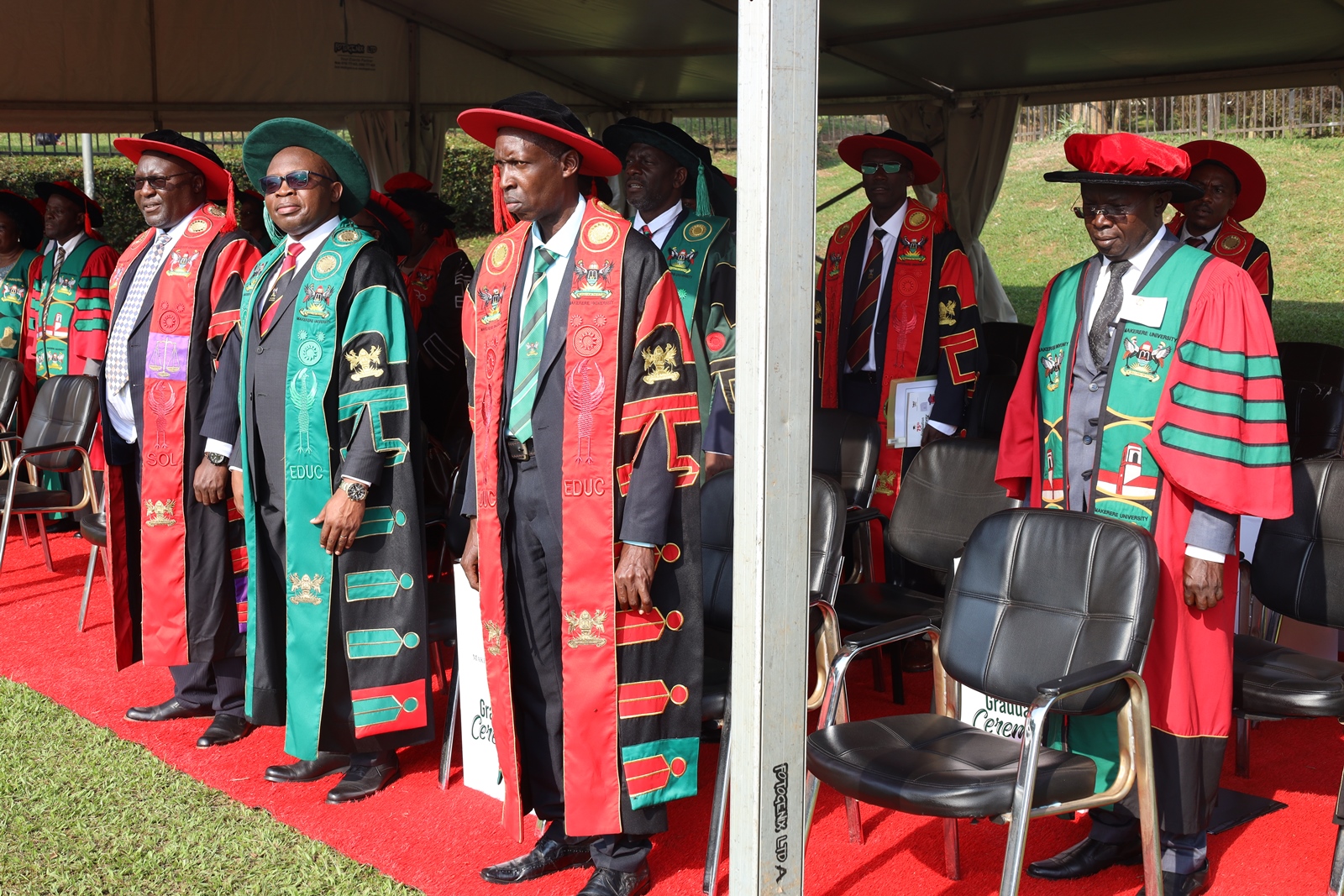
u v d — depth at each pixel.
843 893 3.04
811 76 2.30
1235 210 5.66
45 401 5.94
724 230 4.23
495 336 2.97
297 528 3.61
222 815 3.48
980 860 3.22
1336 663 3.21
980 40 7.84
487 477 3.00
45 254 7.09
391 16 9.23
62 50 7.83
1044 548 2.90
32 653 4.99
